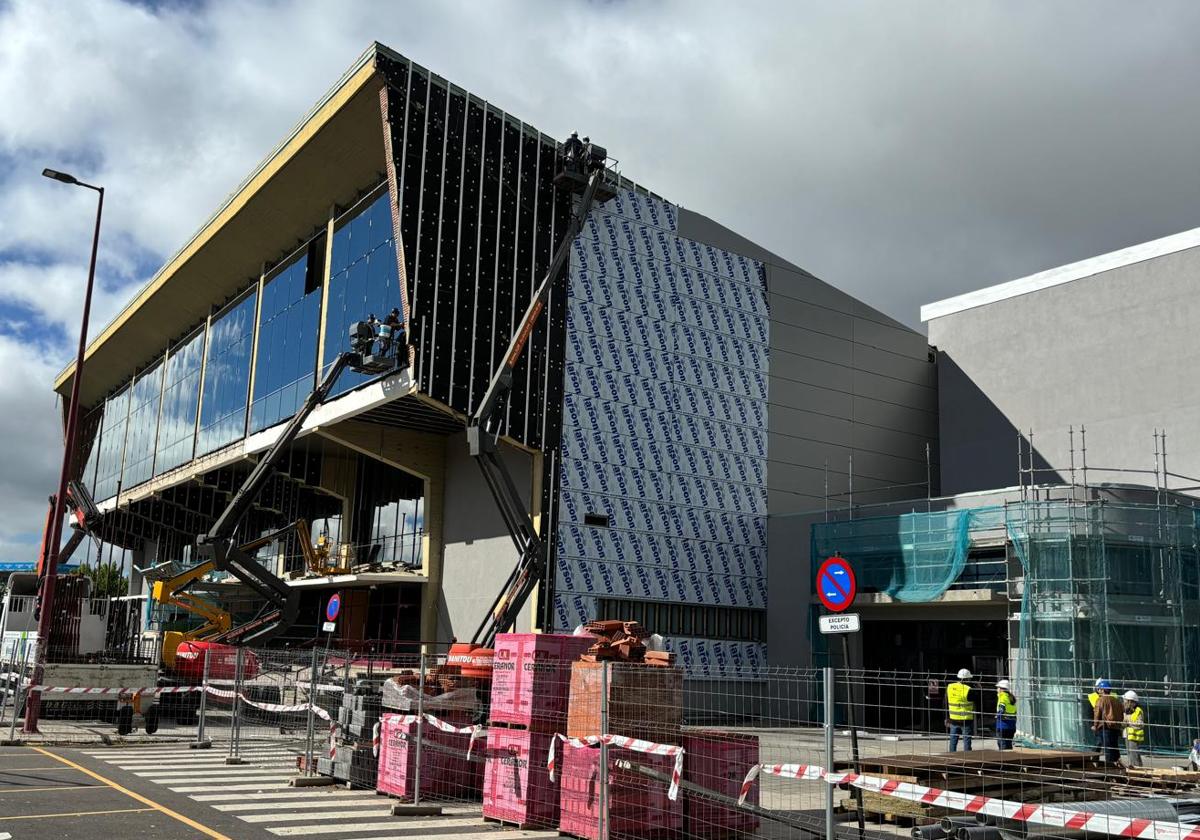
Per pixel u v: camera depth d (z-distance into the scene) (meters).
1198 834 6.08
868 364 40.62
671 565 32.81
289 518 45.12
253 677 21.88
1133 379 36.25
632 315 33.50
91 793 12.77
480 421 24.27
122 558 66.69
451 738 13.37
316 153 34.00
